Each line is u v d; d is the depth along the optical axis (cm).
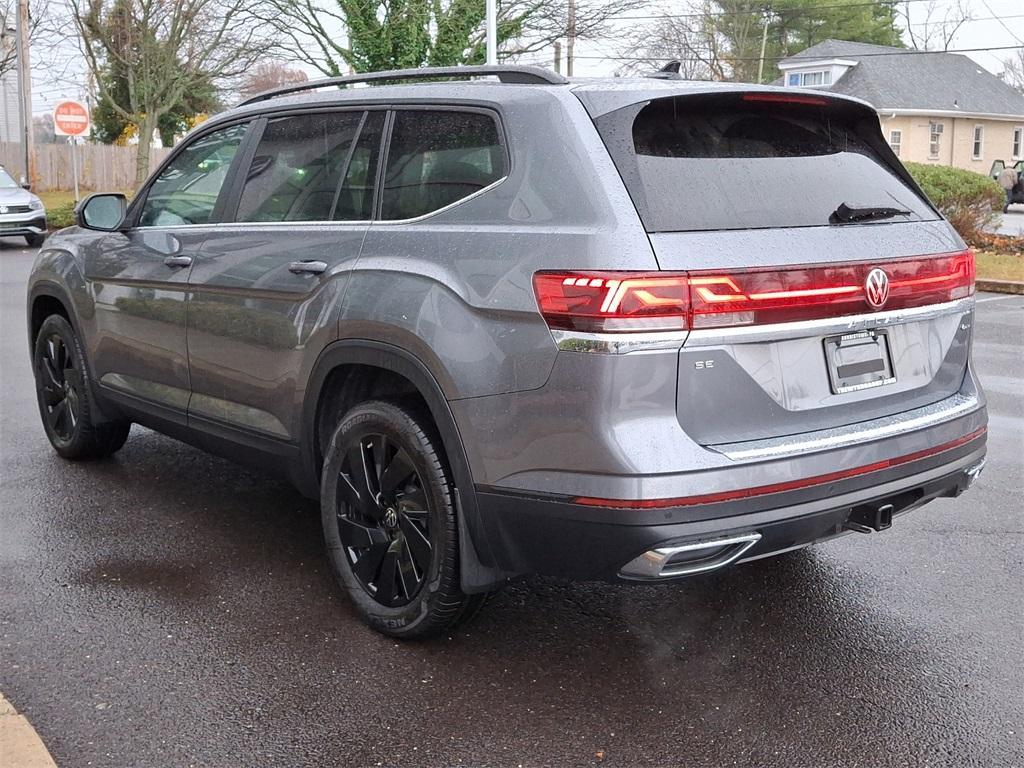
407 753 298
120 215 505
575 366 295
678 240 296
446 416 329
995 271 1606
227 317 427
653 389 293
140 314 484
